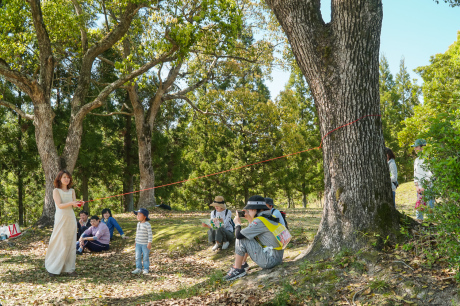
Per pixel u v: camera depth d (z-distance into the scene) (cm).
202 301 493
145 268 792
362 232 508
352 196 525
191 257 916
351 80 533
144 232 802
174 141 2770
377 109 543
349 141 531
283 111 2169
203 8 1242
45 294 611
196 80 2144
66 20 1424
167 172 2795
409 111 4834
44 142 1320
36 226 1280
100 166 2331
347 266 478
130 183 2459
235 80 2967
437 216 423
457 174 411
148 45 1345
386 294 409
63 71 1980
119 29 1412
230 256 866
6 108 2073
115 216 1706
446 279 412
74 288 658
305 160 3453
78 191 2683
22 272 789
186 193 3509
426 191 434
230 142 3172
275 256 545
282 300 433
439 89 1936
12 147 2167
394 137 4278
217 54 1944
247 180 3125
